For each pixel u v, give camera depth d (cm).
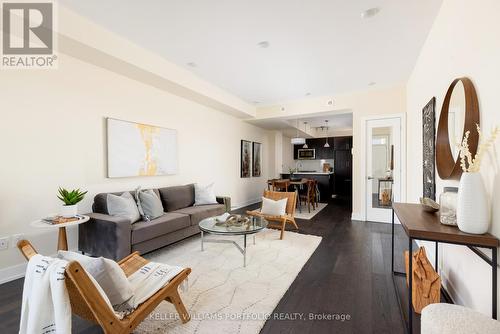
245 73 409
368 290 226
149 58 335
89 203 316
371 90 488
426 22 260
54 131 281
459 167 176
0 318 185
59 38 249
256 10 241
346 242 362
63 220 241
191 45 314
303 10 241
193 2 229
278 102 590
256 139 750
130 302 146
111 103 341
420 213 202
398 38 294
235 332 169
